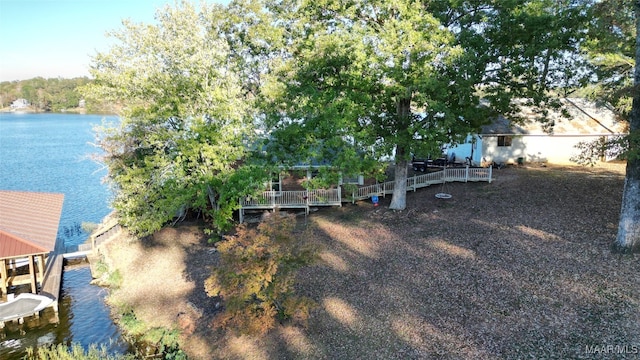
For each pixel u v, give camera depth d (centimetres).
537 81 1861
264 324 1178
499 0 1698
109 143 2125
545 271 1373
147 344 1364
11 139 8106
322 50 1886
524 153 3059
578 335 1048
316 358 1127
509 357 1016
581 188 2212
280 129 1923
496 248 1603
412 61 1716
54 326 1530
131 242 2170
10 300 1584
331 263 1673
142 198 1919
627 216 1393
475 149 3041
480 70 1761
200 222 2408
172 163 1931
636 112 1295
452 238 1770
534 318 1145
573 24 1620
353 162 1850
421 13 1691
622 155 1273
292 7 2530
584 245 1513
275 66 2681
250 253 1136
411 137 1886
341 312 1317
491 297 1278
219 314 1280
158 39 1922
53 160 5828
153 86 1847
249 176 1945
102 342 1413
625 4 1359
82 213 3272
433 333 1155
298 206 2359
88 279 1947
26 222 1719
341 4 1844
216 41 2148
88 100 2292
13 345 1416
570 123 3073
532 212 1944
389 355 1096
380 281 1480
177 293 1627
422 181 2611
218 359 1198
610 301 1157
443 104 1678
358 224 2111
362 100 1825
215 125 1891
